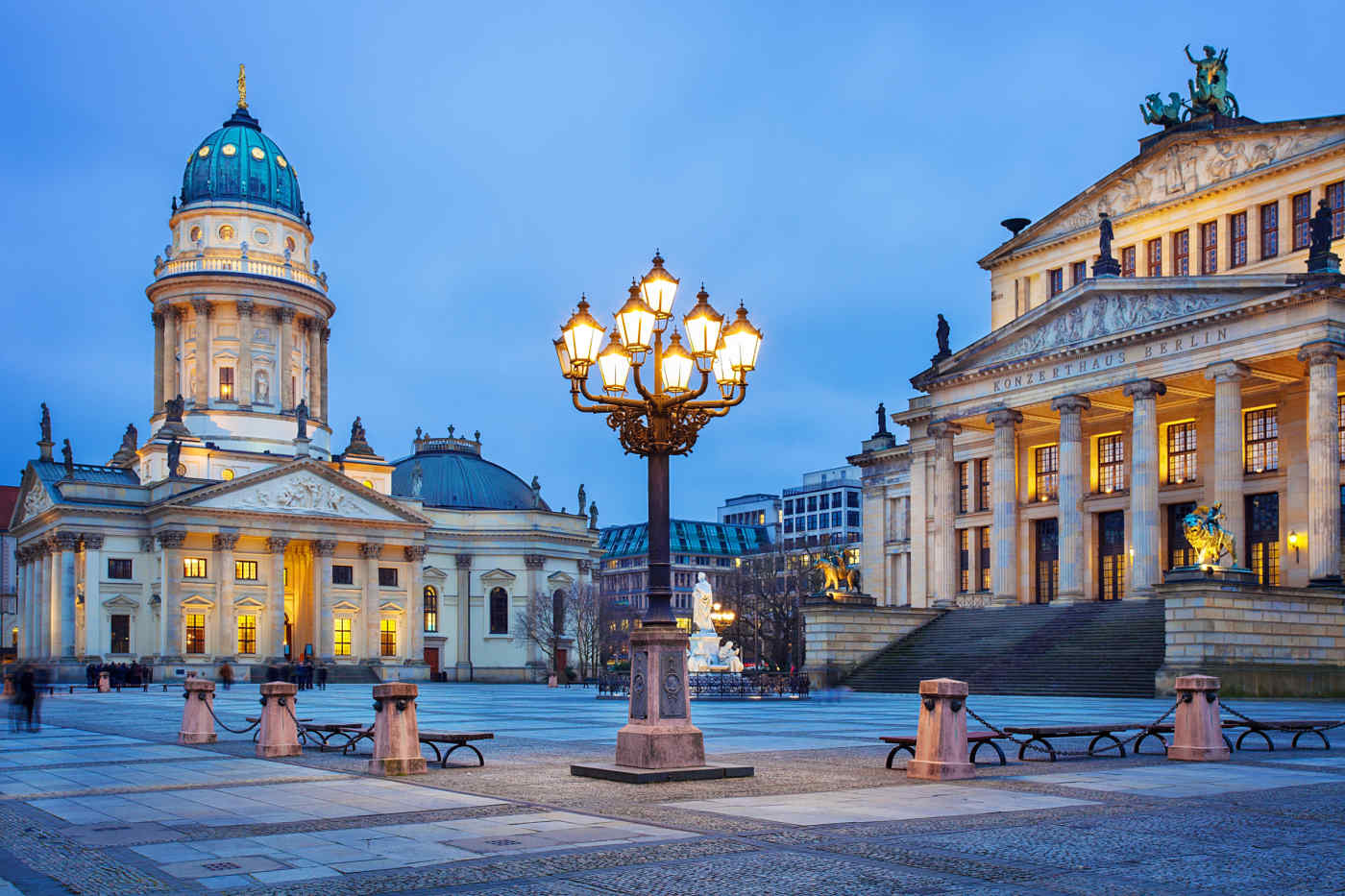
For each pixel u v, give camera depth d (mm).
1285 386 72688
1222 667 57812
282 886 13969
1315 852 15891
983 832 17375
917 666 74812
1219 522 60938
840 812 19188
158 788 23234
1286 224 74625
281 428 138125
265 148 144875
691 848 16031
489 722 45812
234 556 124750
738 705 57781
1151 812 19312
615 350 24469
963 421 84688
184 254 139500
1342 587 63438
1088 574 84000
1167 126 83375
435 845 16422
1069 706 52500
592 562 152875
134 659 120375
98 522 121625
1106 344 74250
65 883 14344
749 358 24984
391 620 134875
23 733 40875
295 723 30891
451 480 158375
